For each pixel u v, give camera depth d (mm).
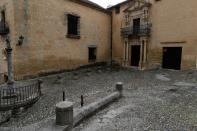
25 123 6051
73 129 4664
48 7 13586
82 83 11820
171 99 7320
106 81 12312
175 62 15266
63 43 15133
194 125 4836
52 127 4223
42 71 13578
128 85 10633
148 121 5148
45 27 13508
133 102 7020
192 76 12062
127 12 18812
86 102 7512
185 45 14219
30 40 12539
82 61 17422
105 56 20766
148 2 16719
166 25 15484
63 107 4262
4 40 12547
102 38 20016
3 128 5426
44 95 8984
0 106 6508
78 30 16562
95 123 5047
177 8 14562
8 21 12109
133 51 19281
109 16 20875
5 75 10945
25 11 12086
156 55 16531
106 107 6418
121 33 19844
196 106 6355
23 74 12242
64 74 15000
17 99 7125
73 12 15742
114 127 4789
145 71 16062
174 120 5188
